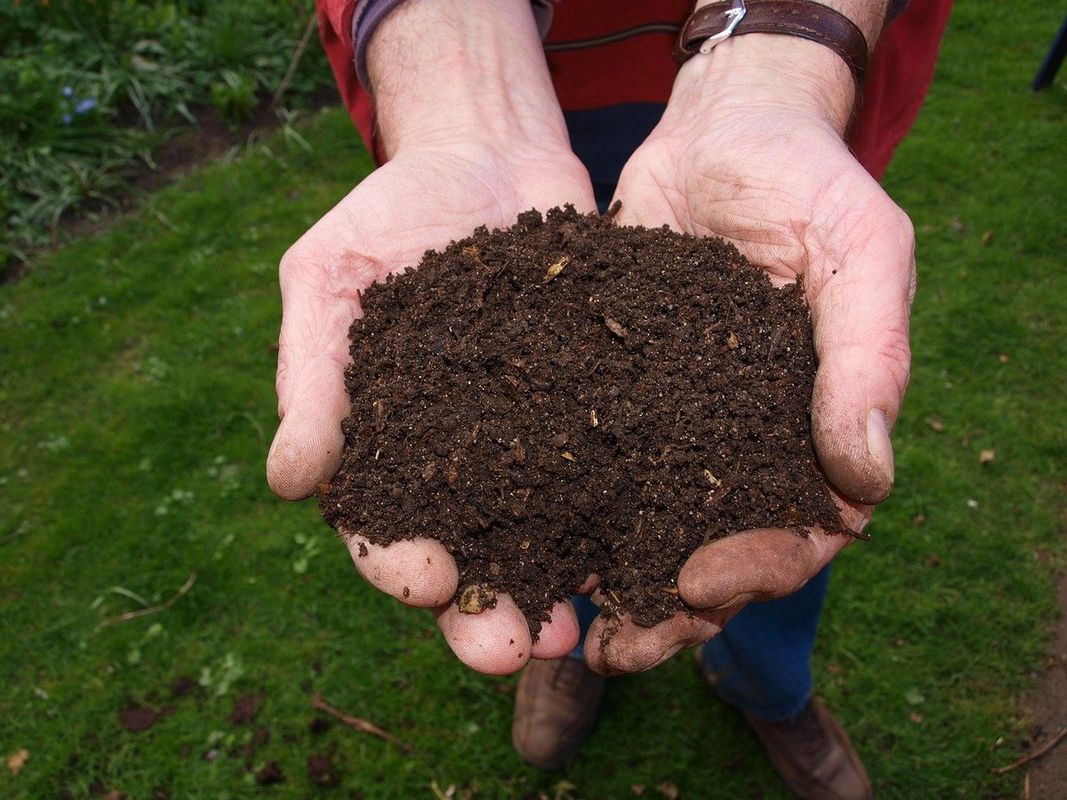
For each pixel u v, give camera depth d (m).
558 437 0.23
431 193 0.28
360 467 0.23
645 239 0.27
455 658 0.43
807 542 0.21
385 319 0.26
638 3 0.30
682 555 0.22
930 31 0.30
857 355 0.20
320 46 0.81
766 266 0.25
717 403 0.23
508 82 0.31
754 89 0.26
